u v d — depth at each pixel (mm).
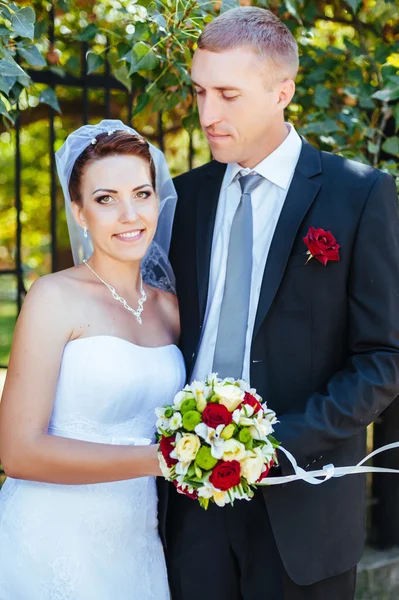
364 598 3248
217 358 2264
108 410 2156
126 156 2201
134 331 2266
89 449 2029
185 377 2340
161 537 2348
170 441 1894
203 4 2758
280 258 2174
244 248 2271
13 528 2182
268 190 2291
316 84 3342
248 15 2186
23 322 2127
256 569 2256
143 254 2242
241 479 1873
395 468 3301
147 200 2230
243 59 2133
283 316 2180
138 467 1998
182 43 2898
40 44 3150
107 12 3311
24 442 2057
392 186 2217
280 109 2246
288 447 2061
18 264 3318
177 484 1907
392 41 3496
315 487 2189
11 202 7133
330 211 2182
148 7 2811
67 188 2305
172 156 5301
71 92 5039
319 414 2094
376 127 3393
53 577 2127
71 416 2146
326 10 3576
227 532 2270
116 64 3195
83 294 2203
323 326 2168
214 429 1837
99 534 2168
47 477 2057
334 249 2094
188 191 2502
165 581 2336
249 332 2246
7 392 2109
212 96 2180
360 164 2264
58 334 2123
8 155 6797
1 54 2584
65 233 6473
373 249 2131
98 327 2180
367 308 2129
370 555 3334
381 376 2105
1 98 2652
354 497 2270
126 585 2207
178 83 3006
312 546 2184
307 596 2230
